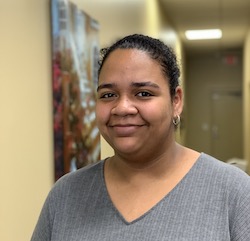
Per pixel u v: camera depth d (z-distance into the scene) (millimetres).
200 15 5914
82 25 2109
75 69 1999
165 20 5699
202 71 9078
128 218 811
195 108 9086
